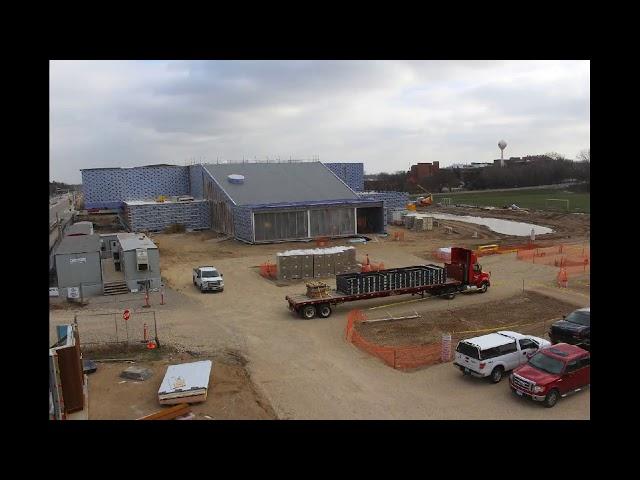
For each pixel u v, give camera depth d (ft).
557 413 56.18
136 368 66.69
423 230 213.05
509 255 156.56
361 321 92.07
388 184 508.94
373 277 99.09
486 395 61.52
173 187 284.61
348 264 132.36
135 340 79.77
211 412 55.67
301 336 84.38
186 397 57.47
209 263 149.79
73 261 108.99
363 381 65.82
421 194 449.06
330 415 55.62
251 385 63.98
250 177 215.31
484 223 247.70
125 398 59.47
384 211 198.90
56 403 51.65
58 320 90.12
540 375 59.11
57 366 52.65
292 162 240.53
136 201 251.19
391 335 84.53
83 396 56.08
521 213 277.64
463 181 497.87
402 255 159.74
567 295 107.24
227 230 199.21
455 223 246.68
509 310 97.76
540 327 87.40
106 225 246.27
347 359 73.82
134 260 113.80
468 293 110.73
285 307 103.40
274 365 71.41
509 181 483.10
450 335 76.69
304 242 180.34
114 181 276.62
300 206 181.68
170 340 80.64
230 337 83.30
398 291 101.35
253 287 120.88
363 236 191.62
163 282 126.21
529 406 58.18
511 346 66.54
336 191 214.90
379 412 56.75
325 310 95.50
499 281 122.62
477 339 67.46
